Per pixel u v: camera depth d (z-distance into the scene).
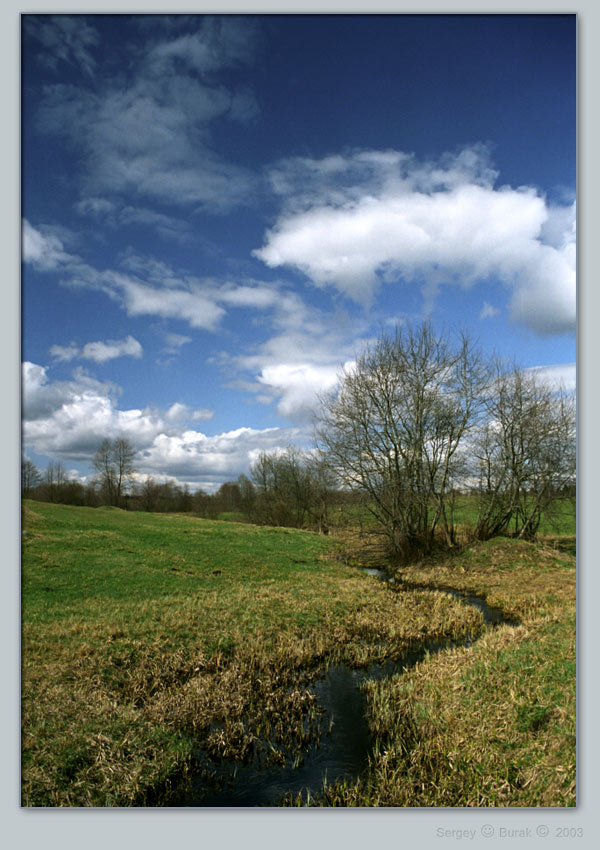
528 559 29.39
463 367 34.19
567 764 7.32
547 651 11.85
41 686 10.26
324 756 9.09
